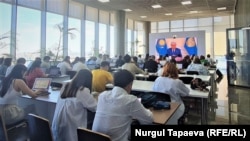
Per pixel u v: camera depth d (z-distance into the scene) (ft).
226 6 31.89
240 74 23.82
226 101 17.88
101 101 5.79
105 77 11.51
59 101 7.12
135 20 46.52
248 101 17.72
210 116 13.96
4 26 20.99
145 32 48.83
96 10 35.14
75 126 6.76
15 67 9.10
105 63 13.37
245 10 22.89
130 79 5.79
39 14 25.12
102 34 37.17
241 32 23.08
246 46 22.38
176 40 40.50
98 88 11.33
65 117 6.81
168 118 6.61
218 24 42.45
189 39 39.42
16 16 22.11
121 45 35.55
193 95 9.85
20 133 8.35
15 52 21.86
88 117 7.80
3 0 20.84
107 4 30.50
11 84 8.46
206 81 13.66
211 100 18.11
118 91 5.69
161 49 41.88
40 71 12.10
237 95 19.98
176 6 31.42
